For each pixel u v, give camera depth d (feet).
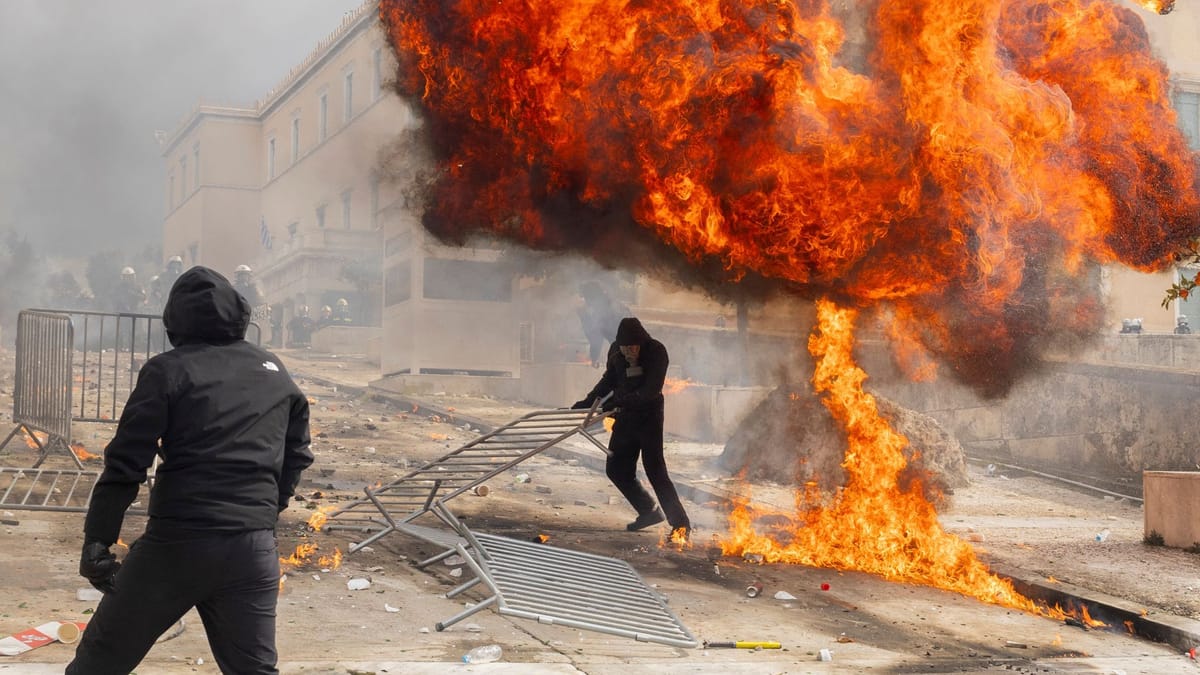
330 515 26.16
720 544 29.55
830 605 24.34
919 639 22.16
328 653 17.43
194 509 11.87
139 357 77.20
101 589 12.02
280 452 12.64
